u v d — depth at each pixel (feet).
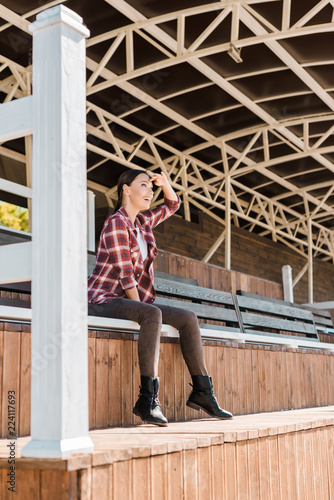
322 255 68.74
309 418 9.79
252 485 7.14
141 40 29.07
